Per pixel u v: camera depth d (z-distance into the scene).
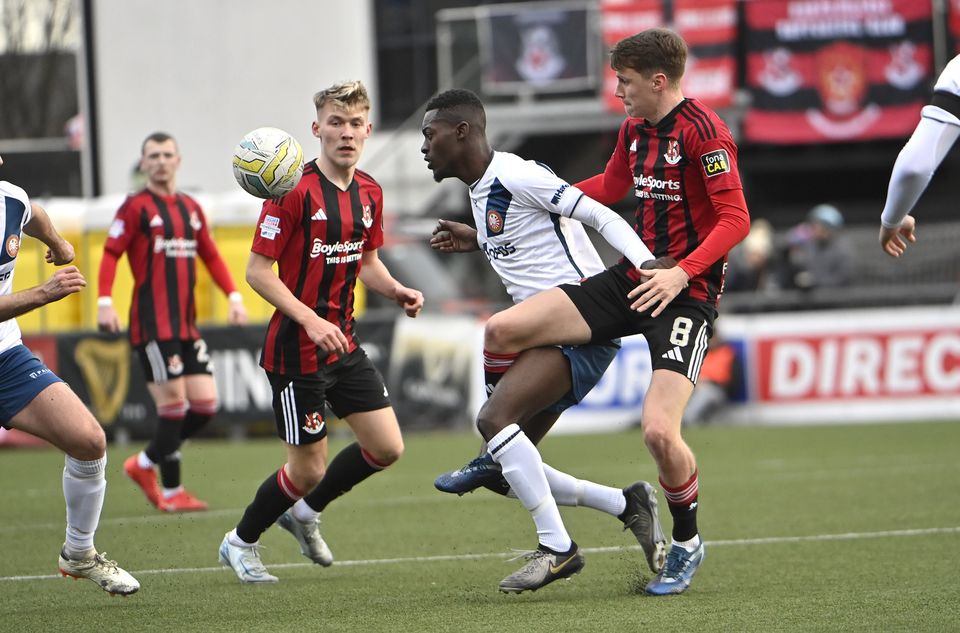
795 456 41.84
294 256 21.50
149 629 18.34
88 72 83.38
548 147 79.50
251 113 81.69
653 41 20.05
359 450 22.75
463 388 53.56
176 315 32.50
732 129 69.31
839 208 84.88
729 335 54.38
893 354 53.34
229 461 45.16
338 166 21.62
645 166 20.61
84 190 83.88
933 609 18.36
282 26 81.12
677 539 20.30
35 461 48.38
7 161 96.75
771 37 68.56
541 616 18.53
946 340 53.06
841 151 77.56
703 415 53.69
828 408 53.66
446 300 66.50
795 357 53.94
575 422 53.22
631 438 49.53
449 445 48.25
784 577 21.48
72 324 57.41
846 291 56.41
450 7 81.75
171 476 32.75
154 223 32.44
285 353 21.61
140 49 82.56
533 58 69.88
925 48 67.44
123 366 53.25
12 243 19.42
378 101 82.56
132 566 24.48
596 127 72.44
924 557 23.03
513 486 19.88
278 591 21.41
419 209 76.50
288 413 21.81
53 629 18.48
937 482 34.28
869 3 67.69
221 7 81.56
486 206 21.19
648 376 53.03
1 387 19.28
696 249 19.83
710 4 67.81
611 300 20.59
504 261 21.56
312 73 81.00
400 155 76.75
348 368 22.31
